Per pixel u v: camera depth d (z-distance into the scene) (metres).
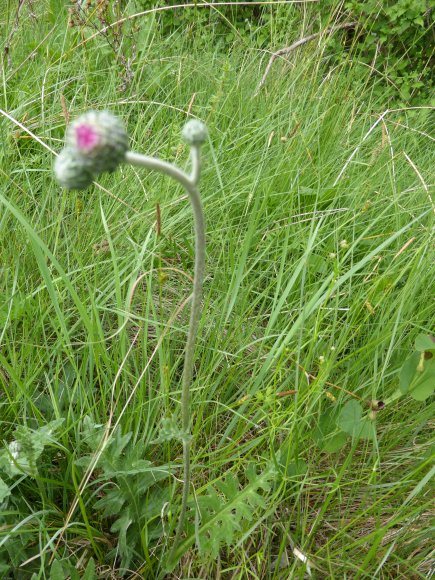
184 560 0.41
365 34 1.10
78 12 0.77
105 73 0.85
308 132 0.75
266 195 0.59
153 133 0.74
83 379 0.46
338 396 0.47
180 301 0.54
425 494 0.44
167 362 0.45
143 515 0.40
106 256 0.56
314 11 1.06
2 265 0.52
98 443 0.39
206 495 0.40
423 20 1.04
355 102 0.88
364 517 0.43
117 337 0.50
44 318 0.48
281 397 0.46
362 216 0.64
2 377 0.42
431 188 0.72
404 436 0.48
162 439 0.32
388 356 0.45
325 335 0.50
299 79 0.90
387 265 0.60
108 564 0.41
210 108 0.72
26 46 0.85
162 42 0.92
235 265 0.57
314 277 0.58
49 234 0.57
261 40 1.02
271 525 0.41
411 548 0.42
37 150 0.67
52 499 0.41
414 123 0.97
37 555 0.36
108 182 0.64
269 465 0.38
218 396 0.47
